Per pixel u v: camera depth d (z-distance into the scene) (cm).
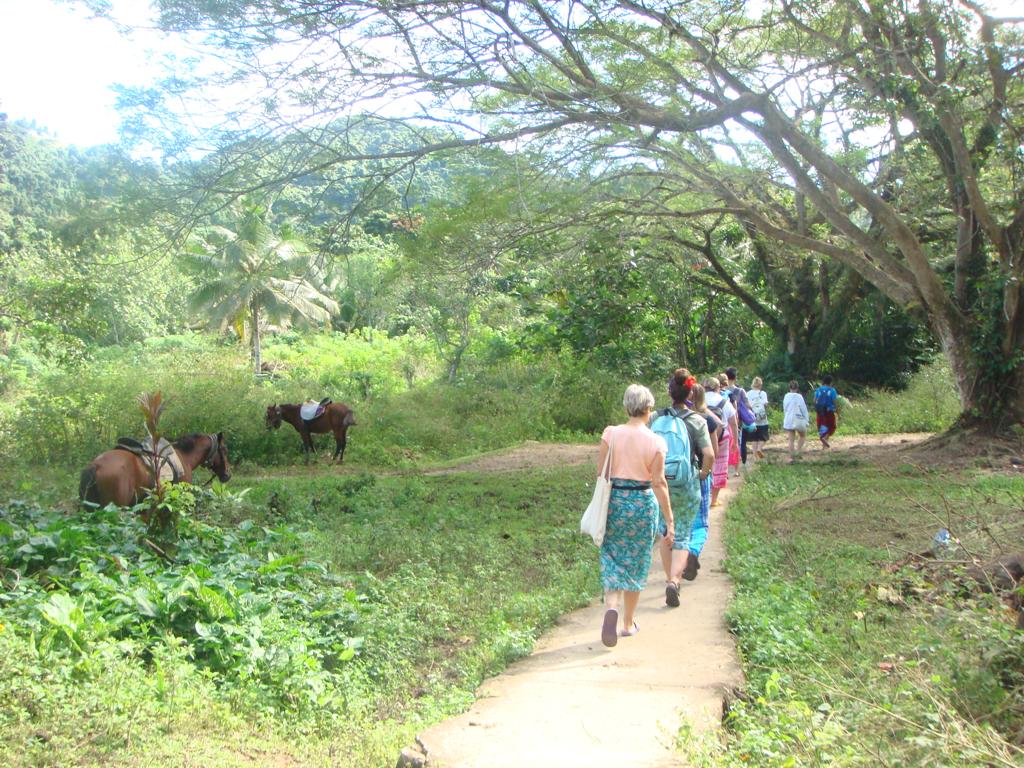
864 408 2809
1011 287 1800
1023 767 382
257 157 1289
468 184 1430
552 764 439
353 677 634
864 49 1435
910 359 3347
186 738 491
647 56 1314
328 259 1515
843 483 1415
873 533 1052
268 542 914
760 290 3444
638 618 729
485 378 2998
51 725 464
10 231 3183
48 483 1491
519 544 1055
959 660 511
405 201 1476
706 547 1002
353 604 741
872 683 505
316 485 1573
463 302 1752
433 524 1177
